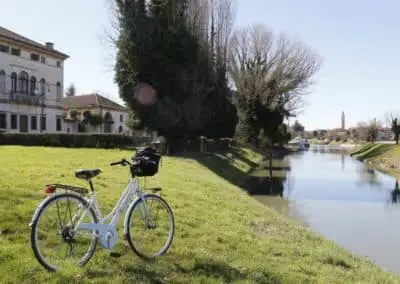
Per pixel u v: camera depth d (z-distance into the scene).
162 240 7.02
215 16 47.19
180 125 38.84
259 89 61.50
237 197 16.98
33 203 8.96
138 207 6.62
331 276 7.55
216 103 45.06
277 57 63.78
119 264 6.16
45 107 60.25
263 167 47.81
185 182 17.33
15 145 36.00
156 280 5.77
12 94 53.81
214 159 37.97
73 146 38.69
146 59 37.66
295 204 22.47
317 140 177.50
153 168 6.51
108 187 12.40
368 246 14.06
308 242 10.88
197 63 40.31
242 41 63.12
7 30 56.88
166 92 38.53
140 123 39.25
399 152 58.28
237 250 8.09
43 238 5.76
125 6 38.41
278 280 6.59
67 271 5.57
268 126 63.81
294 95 66.06
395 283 8.32
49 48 61.78
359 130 136.00
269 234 10.73
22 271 5.52
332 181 34.03
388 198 25.06
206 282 5.93
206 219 10.59
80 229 5.90
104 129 78.50
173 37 38.22
